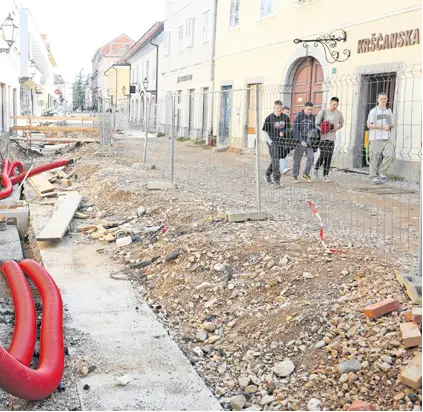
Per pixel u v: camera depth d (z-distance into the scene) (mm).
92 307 5781
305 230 7434
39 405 3926
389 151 10180
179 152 14398
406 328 4266
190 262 6562
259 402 4090
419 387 3711
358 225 7719
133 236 8289
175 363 4566
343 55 14211
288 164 11828
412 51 11828
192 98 15914
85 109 95625
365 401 3787
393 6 12406
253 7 19359
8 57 23766
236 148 12070
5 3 22016
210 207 8852
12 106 26734
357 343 4340
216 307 5613
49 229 8539
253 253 6375
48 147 23062
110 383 4223
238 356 4711
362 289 5145
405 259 5965
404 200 9312
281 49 17469
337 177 10977
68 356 4617
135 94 46906
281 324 4859
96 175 13156
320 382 4094
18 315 5094
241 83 20672
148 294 6289
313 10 15547
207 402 4000
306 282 5496
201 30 25297
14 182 13422
